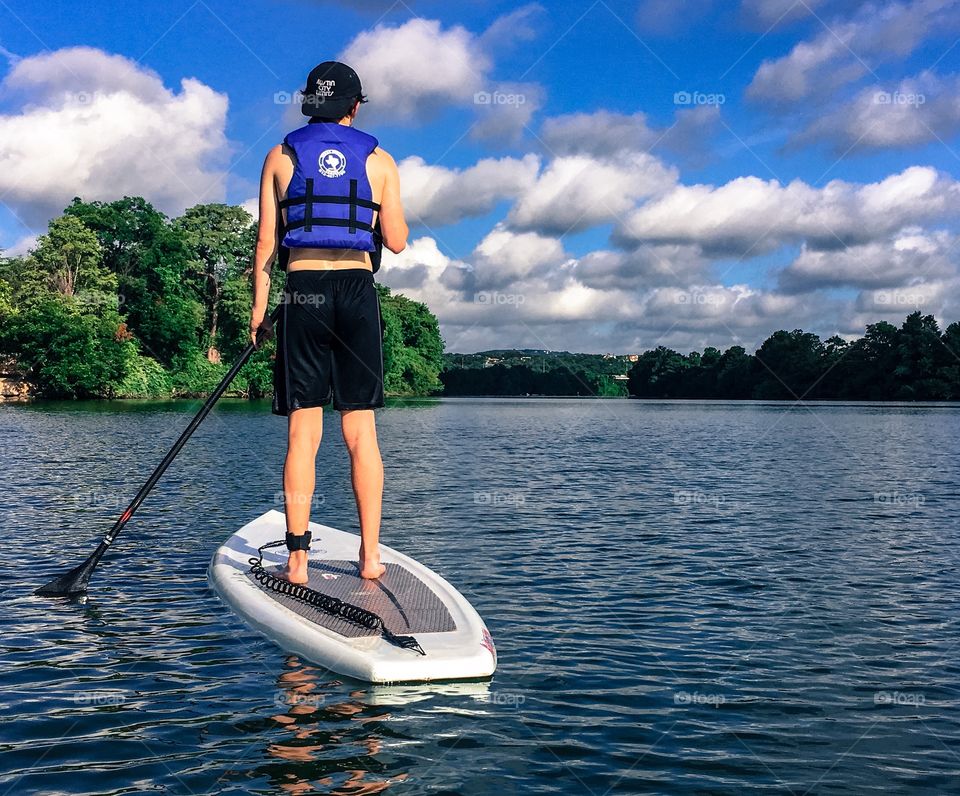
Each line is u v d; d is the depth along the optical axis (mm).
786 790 2877
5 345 50969
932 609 5367
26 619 4777
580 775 2943
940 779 2982
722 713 3562
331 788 2797
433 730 3287
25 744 3135
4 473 12914
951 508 10266
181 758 3012
